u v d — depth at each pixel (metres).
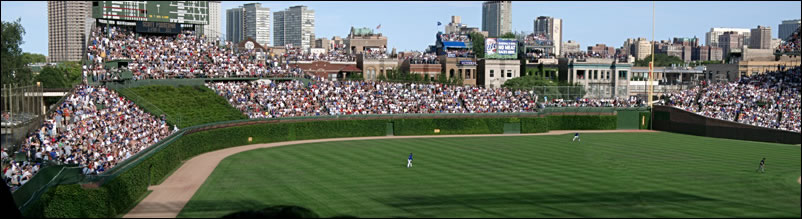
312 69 148.38
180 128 69.50
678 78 187.38
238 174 58.38
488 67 158.88
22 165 42.84
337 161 67.44
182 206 44.91
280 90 99.94
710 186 53.34
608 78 165.50
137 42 93.25
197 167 62.88
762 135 96.38
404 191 49.84
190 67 94.56
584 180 55.47
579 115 118.44
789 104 108.12
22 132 45.38
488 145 86.62
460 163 66.12
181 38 100.44
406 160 68.50
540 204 45.34
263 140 87.75
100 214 40.41
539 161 68.25
